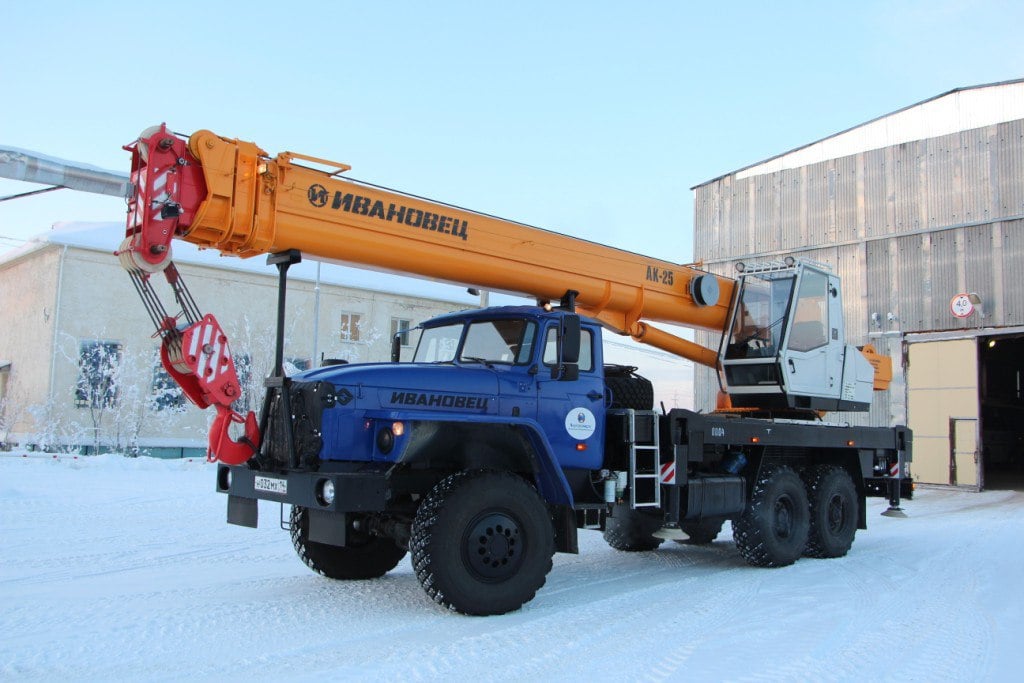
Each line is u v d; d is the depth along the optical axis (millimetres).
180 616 5539
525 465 6500
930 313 20641
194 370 5629
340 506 5348
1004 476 27172
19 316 26578
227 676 4254
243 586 6688
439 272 6727
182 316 5902
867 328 21641
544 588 7066
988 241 19828
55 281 24562
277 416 5957
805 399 9477
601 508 6914
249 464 6094
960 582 7465
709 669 4520
